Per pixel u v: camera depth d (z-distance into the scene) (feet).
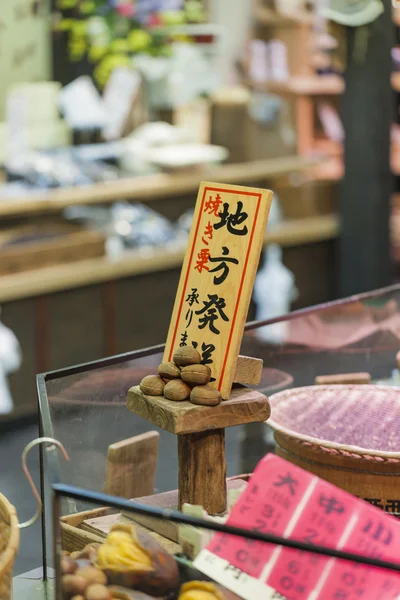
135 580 3.44
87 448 5.05
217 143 17.22
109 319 14.65
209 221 4.46
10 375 13.53
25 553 8.33
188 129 17.13
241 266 4.28
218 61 17.76
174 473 5.66
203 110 17.19
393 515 4.67
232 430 6.58
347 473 4.70
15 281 13.34
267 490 3.56
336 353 6.40
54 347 14.03
